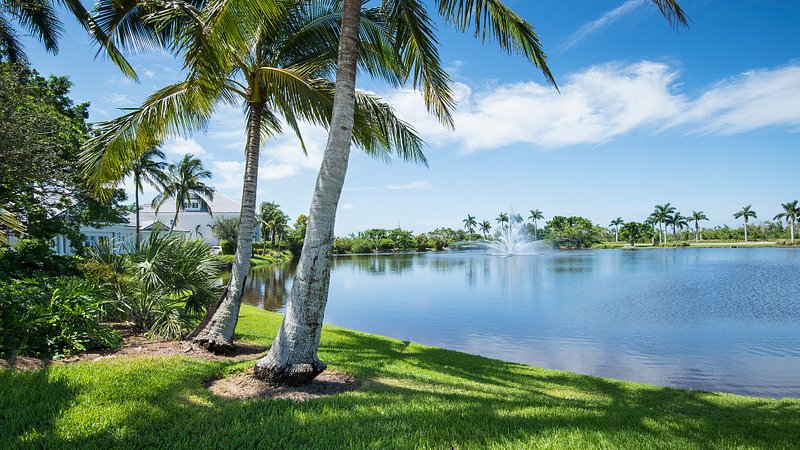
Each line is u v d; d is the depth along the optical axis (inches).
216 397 164.6
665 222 4259.4
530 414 165.0
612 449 126.3
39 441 116.0
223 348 261.0
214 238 2322.8
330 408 154.1
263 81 285.9
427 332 573.3
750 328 585.9
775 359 430.9
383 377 227.9
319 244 189.6
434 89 308.7
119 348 241.9
